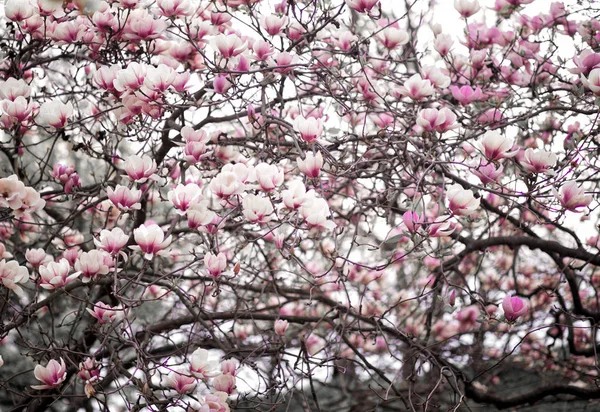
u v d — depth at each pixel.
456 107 5.67
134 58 5.55
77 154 7.07
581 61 5.26
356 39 5.53
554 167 5.23
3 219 5.41
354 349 5.79
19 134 5.46
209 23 5.46
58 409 6.75
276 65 5.23
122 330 4.98
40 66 5.96
